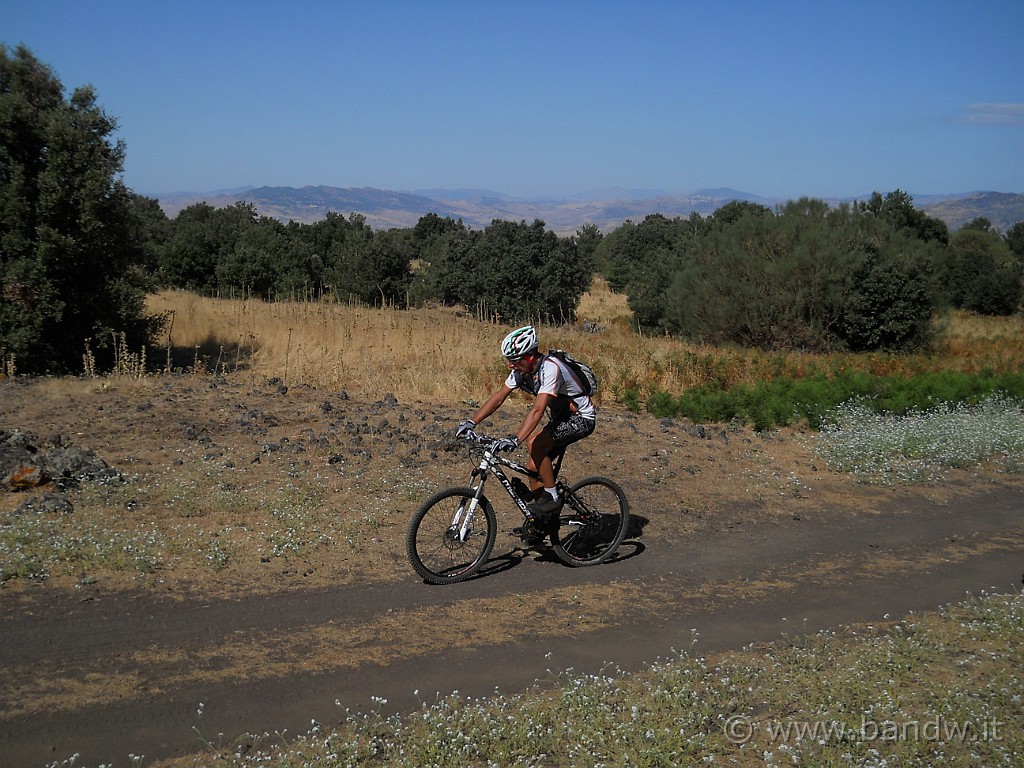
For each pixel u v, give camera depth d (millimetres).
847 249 25047
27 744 3918
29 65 15102
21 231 14617
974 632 5672
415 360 16203
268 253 35562
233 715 4289
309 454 8914
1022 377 17219
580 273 33969
